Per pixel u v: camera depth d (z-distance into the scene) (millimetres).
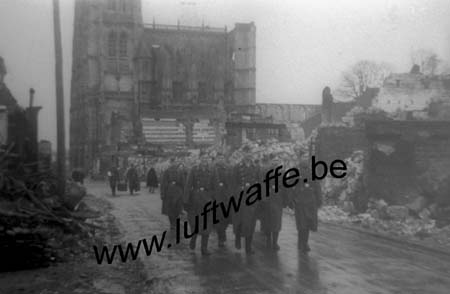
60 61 13281
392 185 13844
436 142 13781
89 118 63719
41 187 12133
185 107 34312
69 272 8836
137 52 67312
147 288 7484
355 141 14406
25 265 9188
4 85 13219
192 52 65625
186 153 24062
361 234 11625
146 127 32375
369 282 7438
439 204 12609
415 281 7422
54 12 13211
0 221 9445
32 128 13711
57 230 10656
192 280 7750
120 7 69938
